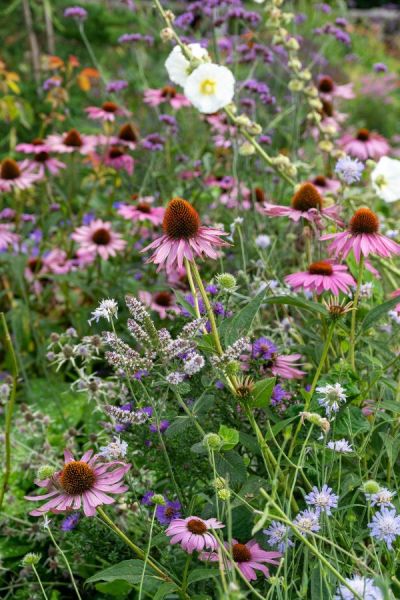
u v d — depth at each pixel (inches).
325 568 68.9
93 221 150.6
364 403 89.8
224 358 75.2
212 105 96.0
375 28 554.6
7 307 163.9
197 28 179.0
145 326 77.3
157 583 76.2
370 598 63.4
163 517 82.5
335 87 176.1
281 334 104.3
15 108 184.5
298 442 81.9
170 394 94.1
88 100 255.3
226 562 71.8
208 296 99.7
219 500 79.2
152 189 164.2
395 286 115.3
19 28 284.8
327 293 102.5
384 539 70.4
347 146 161.5
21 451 118.5
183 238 80.8
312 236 110.0
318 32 176.6
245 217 130.8
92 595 99.6
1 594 100.3
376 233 89.0
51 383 138.5
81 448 118.4
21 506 109.8
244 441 80.0
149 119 202.5
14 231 163.8
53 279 151.4
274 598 77.2
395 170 105.3
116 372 95.7
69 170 187.0
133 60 263.0
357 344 99.3
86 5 325.1
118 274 146.8
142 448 89.0
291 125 174.9
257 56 166.7
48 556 104.3
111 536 88.8
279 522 73.2
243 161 154.7
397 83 388.2
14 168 153.9
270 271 114.2
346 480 78.2
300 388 94.5
